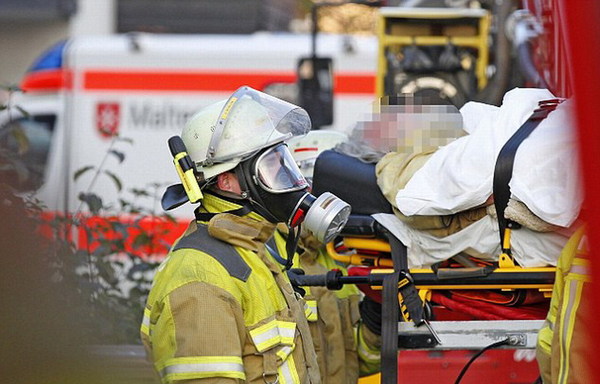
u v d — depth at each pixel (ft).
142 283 51.24
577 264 27.04
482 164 30.76
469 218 31.63
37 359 20.54
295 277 33.42
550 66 35.96
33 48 115.55
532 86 46.83
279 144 29.04
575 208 28.60
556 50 33.30
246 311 27.81
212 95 98.84
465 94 73.00
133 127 98.94
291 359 28.68
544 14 39.34
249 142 28.45
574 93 20.39
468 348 32.01
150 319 28.04
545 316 32.17
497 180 30.19
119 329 46.75
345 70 96.99
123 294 51.52
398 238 32.60
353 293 38.86
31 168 46.32
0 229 20.04
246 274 27.91
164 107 98.94
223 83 98.78
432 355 46.68
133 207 52.95
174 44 99.81
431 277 31.94
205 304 26.71
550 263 30.63
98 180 80.18
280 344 28.25
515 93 32.73
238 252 28.53
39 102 99.55
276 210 28.84
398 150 33.83
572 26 20.20
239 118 28.60
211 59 98.84
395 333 31.63
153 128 98.94
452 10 72.74
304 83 81.30
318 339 35.29
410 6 74.13
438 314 34.65
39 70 100.53
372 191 34.12
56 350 21.20
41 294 20.79
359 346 38.52
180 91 98.99
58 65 99.96
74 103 99.40
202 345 26.27
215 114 28.91
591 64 20.04
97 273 48.62
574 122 20.66
